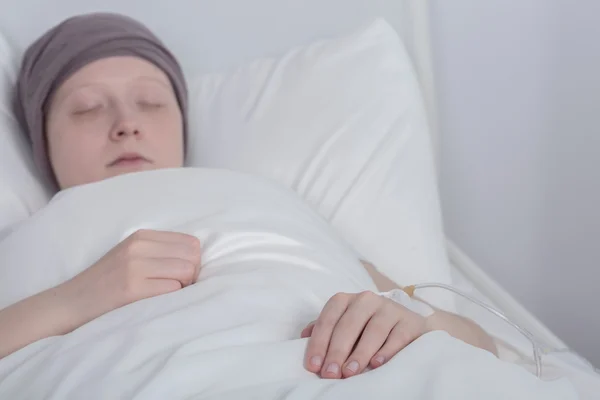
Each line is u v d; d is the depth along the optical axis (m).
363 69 1.26
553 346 1.17
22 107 1.19
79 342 0.69
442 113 1.41
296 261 0.81
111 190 0.89
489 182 1.38
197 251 0.80
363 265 1.00
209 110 1.30
